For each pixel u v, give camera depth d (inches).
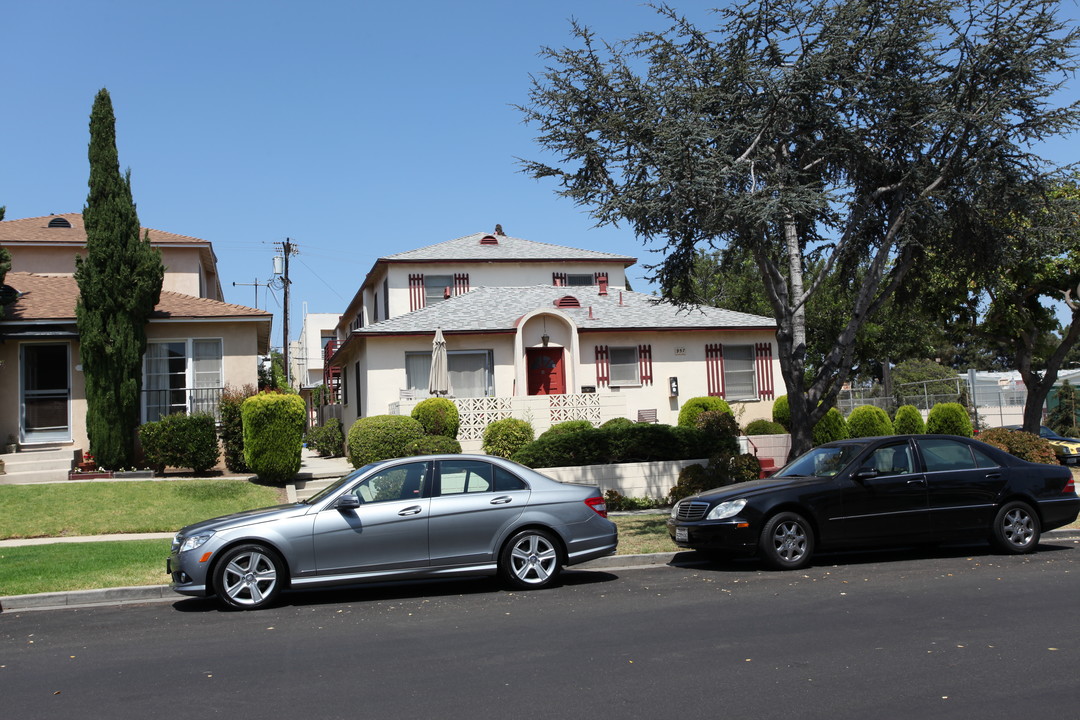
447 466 420.5
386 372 987.3
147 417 854.5
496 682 254.8
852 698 231.8
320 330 2500.0
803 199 558.3
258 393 819.4
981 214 628.7
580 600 383.2
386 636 322.3
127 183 798.5
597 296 1160.8
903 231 622.2
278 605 398.6
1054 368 1040.2
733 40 608.4
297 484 765.9
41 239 1072.8
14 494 677.3
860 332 1430.9
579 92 601.3
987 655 270.1
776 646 287.4
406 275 1348.4
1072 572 415.2
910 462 477.7
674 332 1071.0
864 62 605.6
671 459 746.2
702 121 575.5
